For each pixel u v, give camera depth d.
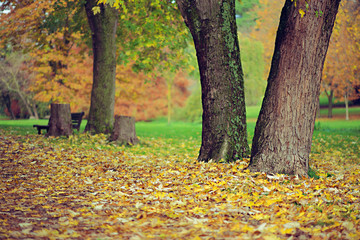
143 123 48.16
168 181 8.91
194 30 10.46
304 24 8.57
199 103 45.47
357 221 5.31
